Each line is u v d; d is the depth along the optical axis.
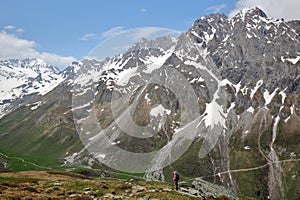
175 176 37.00
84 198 32.84
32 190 37.72
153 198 32.97
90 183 43.59
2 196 31.75
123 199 33.28
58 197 33.41
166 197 33.25
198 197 34.56
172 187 39.88
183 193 35.62
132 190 37.81
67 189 39.38
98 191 37.31
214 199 36.41
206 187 44.66
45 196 33.28
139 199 32.78
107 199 33.47
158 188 38.38
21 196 32.84
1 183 42.06
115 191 37.53
